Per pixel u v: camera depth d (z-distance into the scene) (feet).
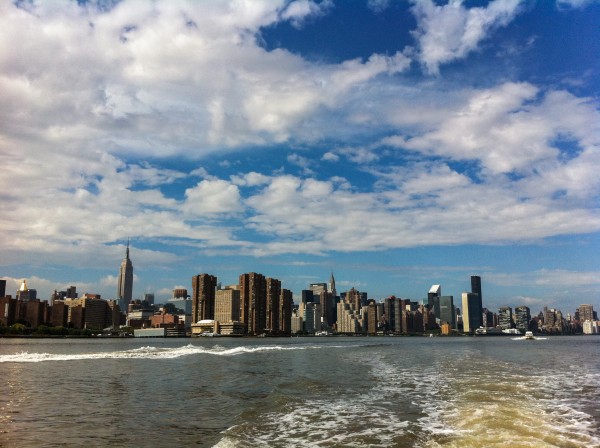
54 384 138.21
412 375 168.45
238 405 102.89
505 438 68.39
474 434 71.72
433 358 281.33
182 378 156.66
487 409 92.79
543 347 518.37
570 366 211.82
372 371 186.91
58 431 76.79
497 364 226.38
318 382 146.00
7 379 150.82
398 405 101.35
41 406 100.22
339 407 99.55
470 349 452.35
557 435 71.00
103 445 68.39
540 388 127.95
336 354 329.93
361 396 115.44
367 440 70.64
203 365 212.64
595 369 194.39
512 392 119.96
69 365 206.18
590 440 68.08
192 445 68.69
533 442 65.77
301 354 327.06
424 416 88.12
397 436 72.49
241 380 151.64
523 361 251.19
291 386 136.15
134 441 70.85
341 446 67.56
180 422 84.38
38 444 68.69
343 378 159.02
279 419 87.10
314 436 73.61
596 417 85.40
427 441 68.80
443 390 125.18
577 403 101.81
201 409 97.86
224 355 304.71
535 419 82.58
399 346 547.49
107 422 83.97
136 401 107.86
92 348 495.82
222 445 68.33
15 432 75.92
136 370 184.03
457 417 86.12
